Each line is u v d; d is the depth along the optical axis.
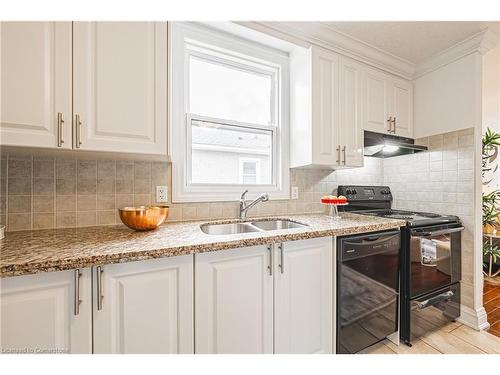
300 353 1.31
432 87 2.22
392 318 1.66
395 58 2.13
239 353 1.14
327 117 1.85
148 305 0.96
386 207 2.47
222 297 1.10
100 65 1.12
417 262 1.72
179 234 1.21
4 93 0.96
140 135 1.21
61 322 0.84
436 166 2.19
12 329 0.79
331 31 1.78
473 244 1.93
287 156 2.08
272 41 1.89
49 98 1.03
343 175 2.38
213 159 1.88
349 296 1.46
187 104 1.74
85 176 1.40
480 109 1.94
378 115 2.11
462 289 1.99
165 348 0.99
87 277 0.87
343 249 1.43
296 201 2.12
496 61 2.24
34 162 1.29
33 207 1.29
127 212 1.22
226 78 1.94
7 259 0.80
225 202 1.82
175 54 1.65
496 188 3.02
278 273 1.24
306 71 1.85
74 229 1.33
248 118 2.01
